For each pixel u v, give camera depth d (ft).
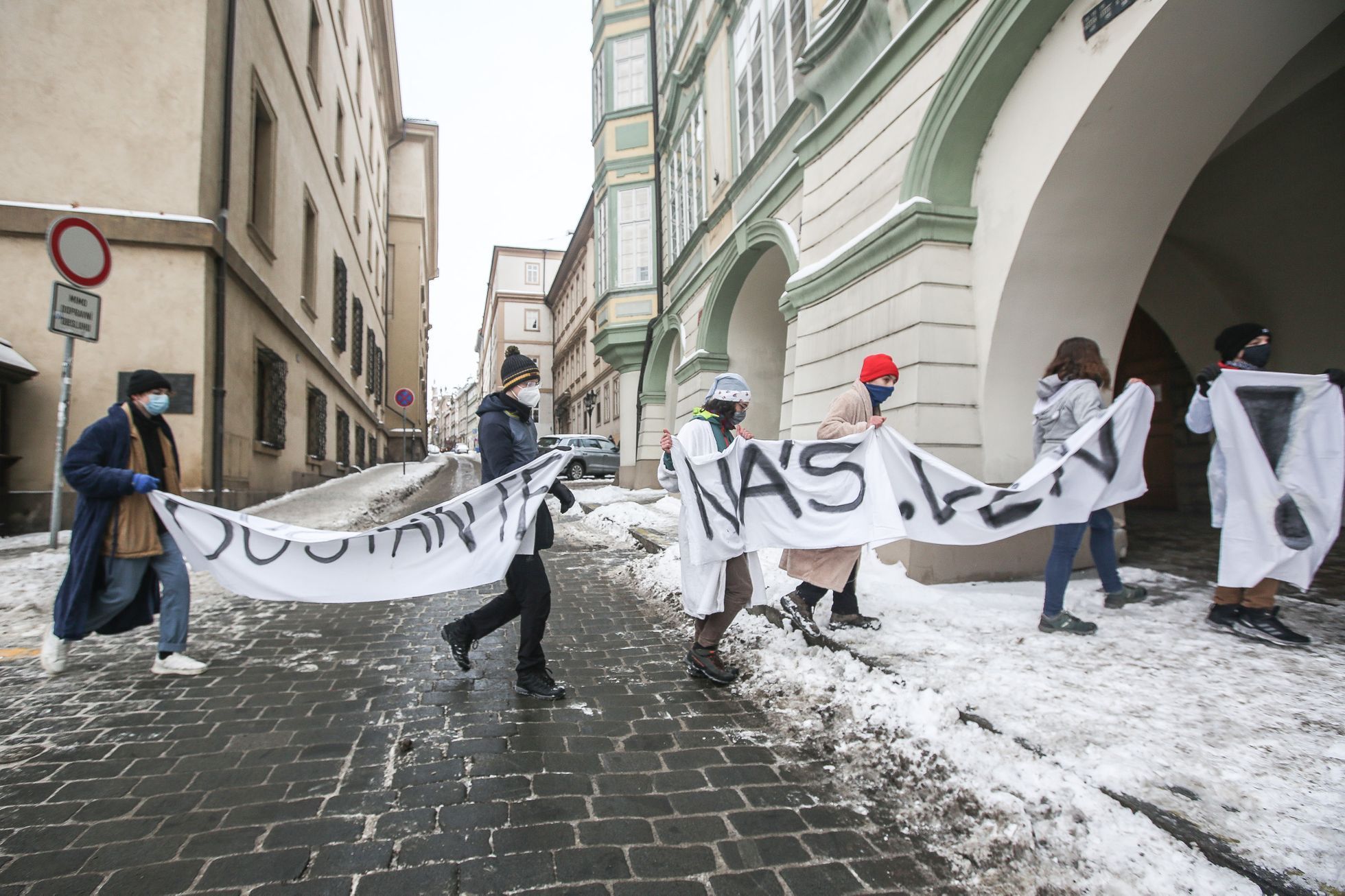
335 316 55.47
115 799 7.95
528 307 186.60
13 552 21.01
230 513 12.19
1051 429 13.67
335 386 55.93
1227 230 22.06
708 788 8.35
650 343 58.03
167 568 12.26
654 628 15.94
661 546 24.71
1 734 9.73
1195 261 23.91
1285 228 20.74
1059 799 7.27
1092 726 8.59
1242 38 13.69
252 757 9.09
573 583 21.22
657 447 56.75
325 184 50.39
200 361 26.27
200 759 9.02
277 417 36.40
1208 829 6.46
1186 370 28.58
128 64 26.32
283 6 37.76
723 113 40.09
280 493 37.04
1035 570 17.67
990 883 6.47
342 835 7.27
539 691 11.33
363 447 74.18
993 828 7.14
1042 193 16.08
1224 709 9.02
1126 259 17.42
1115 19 14.01
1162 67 14.01
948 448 17.53
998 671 10.59
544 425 184.14
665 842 7.20
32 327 25.23
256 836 7.22
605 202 59.93
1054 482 12.83
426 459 128.26
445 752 9.29
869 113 21.65
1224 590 12.59
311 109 45.16
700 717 10.57
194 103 26.71
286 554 11.95
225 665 12.97
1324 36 15.21
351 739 9.68
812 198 25.09
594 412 106.32
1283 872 5.86
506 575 11.66
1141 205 16.69
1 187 25.35
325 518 31.37
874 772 8.63
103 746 9.36
